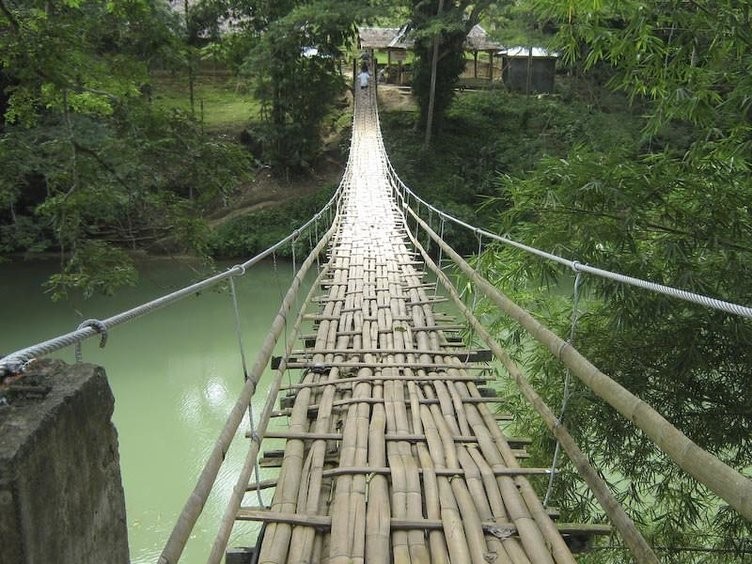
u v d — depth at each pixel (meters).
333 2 14.73
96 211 8.12
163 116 6.42
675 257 3.45
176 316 10.02
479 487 2.06
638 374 3.66
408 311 4.30
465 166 15.92
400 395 2.81
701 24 3.63
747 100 3.40
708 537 3.85
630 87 4.71
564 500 3.70
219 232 13.77
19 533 0.66
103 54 7.48
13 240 11.77
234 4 15.73
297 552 1.75
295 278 3.70
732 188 3.50
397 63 22.16
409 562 1.71
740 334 3.29
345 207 8.82
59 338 0.98
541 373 4.48
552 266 3.99
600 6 3.44
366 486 2.09
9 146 6.18
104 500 0.90
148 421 6.46
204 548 4.58
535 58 18.33
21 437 0.68
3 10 5.33
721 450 3.71
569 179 3.67
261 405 6.81
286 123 15.80
